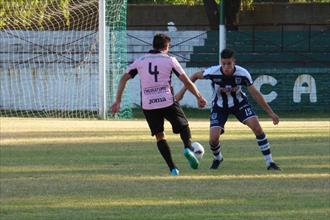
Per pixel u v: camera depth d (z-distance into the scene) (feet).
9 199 71.72
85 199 71.51
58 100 244.42
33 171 92.17
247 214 63.98
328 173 89.20
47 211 65.72
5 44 246.47
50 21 244.42
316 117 230.27
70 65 243.81
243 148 120.37
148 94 86.74
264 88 256.52
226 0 262.67
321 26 271.90
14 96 246.88
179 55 261.85
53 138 140.97
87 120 204.85
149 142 131.85
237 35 261.44
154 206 67.82
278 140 136.05
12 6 238.68
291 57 260.62
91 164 99.25
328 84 255.09
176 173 87.81
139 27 272.31
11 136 145.59
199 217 62.69
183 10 275.18
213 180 83.41
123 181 83.05
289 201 70.13
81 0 244.63
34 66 245.65
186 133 87.25
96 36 242.78
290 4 273.95
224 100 92.22
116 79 218.59
